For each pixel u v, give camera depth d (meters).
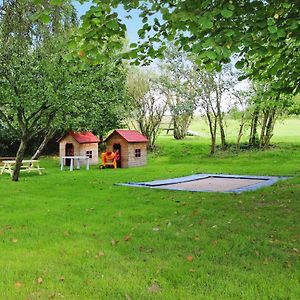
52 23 12.61
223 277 4.70
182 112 27.41
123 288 4.41
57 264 5.23
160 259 5.38
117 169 20.25
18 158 15.34
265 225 7.04
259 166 20.00
